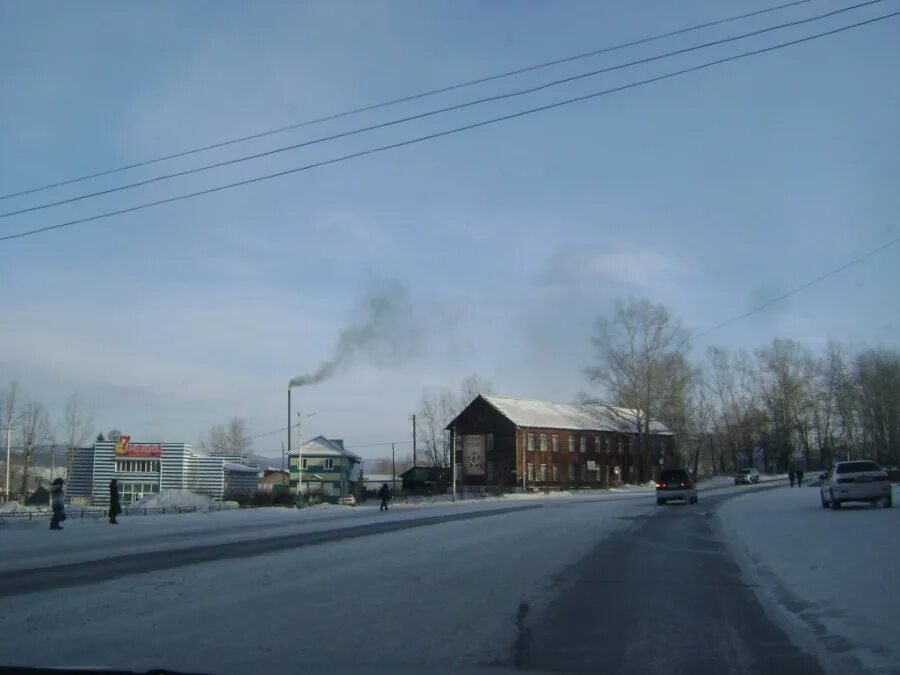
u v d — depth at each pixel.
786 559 15.80
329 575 14.12
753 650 8.45
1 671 5.70
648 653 8.31
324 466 76.00
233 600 11.42
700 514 32.28
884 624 9.27
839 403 90.12
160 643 8.59
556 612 10.66
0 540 21.64
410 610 10.65
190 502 48.81
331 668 6.47
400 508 44.81
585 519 29.81
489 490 74.69
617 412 86.62
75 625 9.62
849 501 28.66
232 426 113.19
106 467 66.81
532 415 85.62
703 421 100.06
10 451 77.25
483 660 7.88
